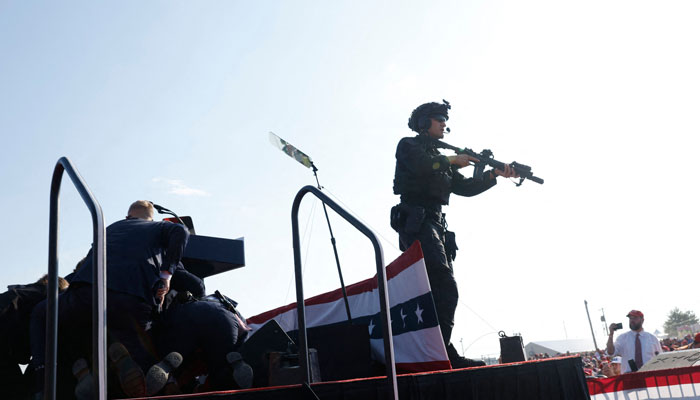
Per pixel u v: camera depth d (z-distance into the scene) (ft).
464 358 16.44
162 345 10.93
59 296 10.12
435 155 17.93
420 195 17.79
